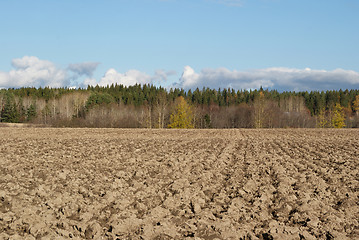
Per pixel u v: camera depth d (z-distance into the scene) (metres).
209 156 19.84
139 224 8.51
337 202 10.75
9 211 9.12
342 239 7.66
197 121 84.44
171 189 11.92
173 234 7.79
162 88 141.75
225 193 11.65
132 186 12.53
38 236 7.74
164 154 20.77
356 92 138.00
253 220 9.04
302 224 8.76
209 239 7.69
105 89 139.25
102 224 8.73
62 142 27.92
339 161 18.14
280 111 96.12
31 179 12.88
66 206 9.38
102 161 17.58
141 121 76.50
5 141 27.88
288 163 17.20
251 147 25.67
